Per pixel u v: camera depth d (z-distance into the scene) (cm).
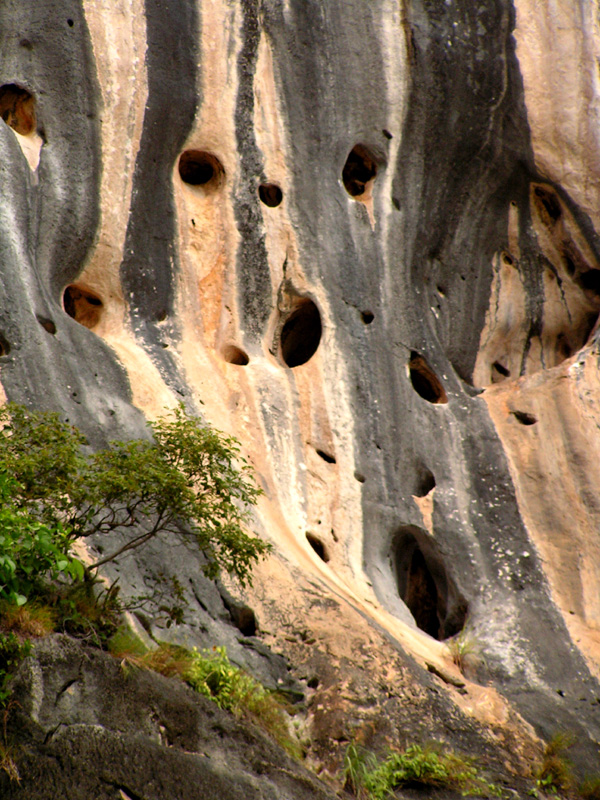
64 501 2847
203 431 3112
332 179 5166
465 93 5362
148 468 2886
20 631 2511
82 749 2322
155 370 4372
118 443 3067
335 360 4844
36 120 4538
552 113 5397
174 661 2858
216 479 3075
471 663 4006
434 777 3023
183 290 4756
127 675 2588
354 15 5338
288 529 4212
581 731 3697
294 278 4962
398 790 2970
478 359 5481
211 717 2686
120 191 4638
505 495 4750
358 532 4416
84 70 4638
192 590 3406
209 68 4988
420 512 4628
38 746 2269
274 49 5162
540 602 4372
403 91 5322
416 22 5372
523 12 5497
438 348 5175
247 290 4894
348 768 2947
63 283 4456
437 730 3284
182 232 4831
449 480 4753
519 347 5559
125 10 4800
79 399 3881
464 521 4628
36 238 4312
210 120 4950
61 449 2853
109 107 4669
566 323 5547
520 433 4959
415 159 5334
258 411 4556
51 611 2686
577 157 5378
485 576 4466
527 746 3419
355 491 4538
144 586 3266
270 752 2730
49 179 4444
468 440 4912
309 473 4531
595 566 4478
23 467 2734
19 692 2345
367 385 4834
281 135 5094
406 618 4194
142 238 4675
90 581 2919
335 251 5053
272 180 5041
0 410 3062
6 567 2338
